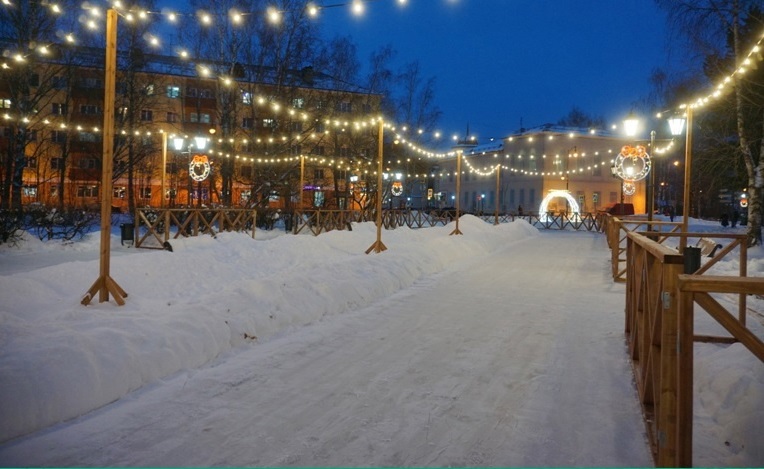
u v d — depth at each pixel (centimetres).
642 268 495
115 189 4650
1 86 2764
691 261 888
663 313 316
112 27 717
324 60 3241
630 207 4603
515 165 6134
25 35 2338
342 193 4194
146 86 3372
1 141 3016
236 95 2952
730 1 1797
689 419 274
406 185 4350
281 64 2998
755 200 1883
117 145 3212
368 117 3462
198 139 2108
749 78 1834
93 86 3672
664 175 6184
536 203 5766
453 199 7450
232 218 2302
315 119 3203
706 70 1958
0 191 2708
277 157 2978
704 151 2188
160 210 1700
